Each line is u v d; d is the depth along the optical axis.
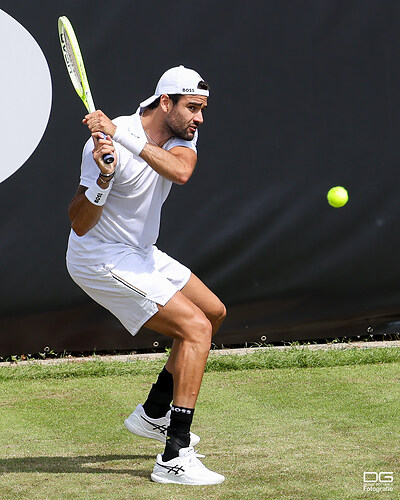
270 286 23.20
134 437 14.73
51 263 22.14
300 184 23.20
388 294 23.72
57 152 22.06
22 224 21.95
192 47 22.58
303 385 18.50
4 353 21.98
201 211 22.83
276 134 23.06
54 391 18.61
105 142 11.47
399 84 23.55
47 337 22.25
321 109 23.22
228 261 22.98
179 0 22.47
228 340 23.08
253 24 22.83
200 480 11.64
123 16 22.22
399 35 23.53
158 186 12.49
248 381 19.06
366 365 20.69
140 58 22.38
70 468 12.70
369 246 23.55
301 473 12.09
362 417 15.54
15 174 21.84
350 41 23.30
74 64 13.59
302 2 23.03
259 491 11.28
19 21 21.66
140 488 11.56
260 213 23.06
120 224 12.41
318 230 23.31
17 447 14.05
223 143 22.83
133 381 19.56
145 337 22.81
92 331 22.50
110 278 12.22
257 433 14.59
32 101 21.84
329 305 23.50
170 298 12.04
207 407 16.66
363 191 23.47
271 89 22.98
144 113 12.59
